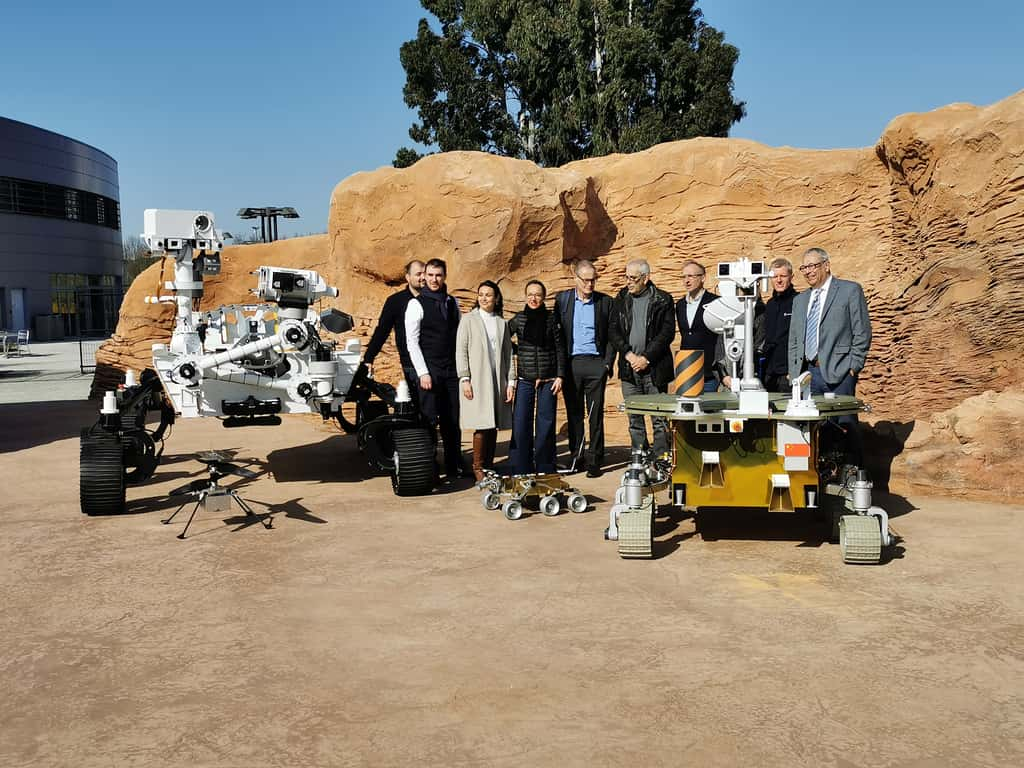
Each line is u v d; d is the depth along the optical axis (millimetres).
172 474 9656
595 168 14922
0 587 5668
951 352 9422
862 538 5688
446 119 37781
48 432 13586
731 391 7027
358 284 15258
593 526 7082
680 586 5438
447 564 6027
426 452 8227
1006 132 9000
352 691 4004
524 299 13539
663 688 3963
